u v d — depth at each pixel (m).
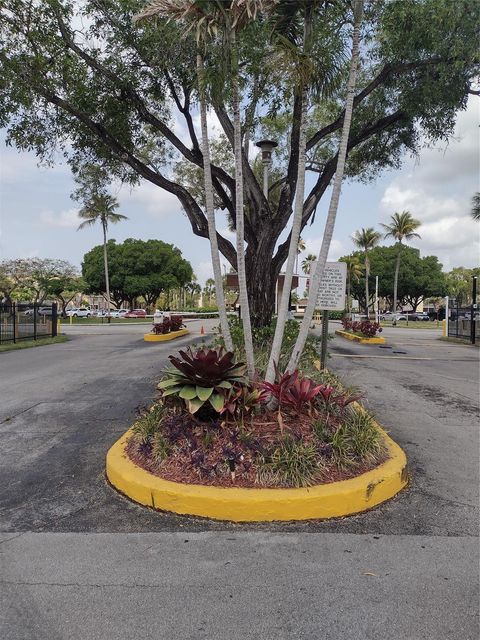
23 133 9.45
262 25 5.46
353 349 16.28
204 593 2.74
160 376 9.66
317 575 2.91
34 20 8.13
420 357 14.05
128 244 63.31
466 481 4.40
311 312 4.91
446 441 5.57
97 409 6.96
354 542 3.30
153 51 8.26
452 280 80.88
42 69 8.45
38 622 2.52
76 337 21.94
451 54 8.02
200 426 4.46
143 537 3.38
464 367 11.83
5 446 5.38
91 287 63.38
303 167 4.99
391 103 10.28
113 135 9.70
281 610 2.59
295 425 4.50
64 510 3.82
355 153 11.98
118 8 8.17
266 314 9.53
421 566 3.01
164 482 3.86
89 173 11.57
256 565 3.02
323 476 3.91
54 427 6.08
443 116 9.55
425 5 7.50
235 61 5.00
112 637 2.40
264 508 3.58
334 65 5.22
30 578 2.90
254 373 5.18
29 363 12.09
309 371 6.29
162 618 2.54
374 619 2.52
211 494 3.65
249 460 3.91
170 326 20.92
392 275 70.38
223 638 2.39
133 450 4.54
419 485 4.30
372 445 4.35
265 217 9.43
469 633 2.42
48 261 54.88
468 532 3.46
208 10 4.91
